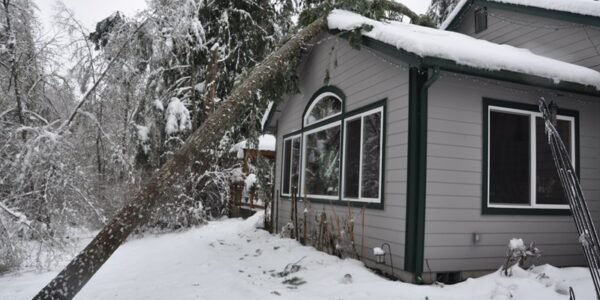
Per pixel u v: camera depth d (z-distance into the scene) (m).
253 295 4.51
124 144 11.88
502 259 5.19
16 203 6.67
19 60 7.78
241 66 13.73
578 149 5.81
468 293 4.27
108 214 10.84
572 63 6.67
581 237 3.74
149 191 4.67
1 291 5.25
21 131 6.98
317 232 7.24
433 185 4.91
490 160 5.25
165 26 10.59
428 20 9.74
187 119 11.75
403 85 5.21
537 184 5.53
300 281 5.15
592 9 6.00
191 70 12.70
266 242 8.21
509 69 4.96
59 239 6.81
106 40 10.34
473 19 8.89
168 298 4.58
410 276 4.82
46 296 3.96
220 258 7.08
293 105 9.11
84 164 8.78
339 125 6.93
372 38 5.61
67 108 8.65
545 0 6.87
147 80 11.88
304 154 8.27
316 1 10.70
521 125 5.52
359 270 5.34
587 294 3.98
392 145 5.35
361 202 6.02
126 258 7.52
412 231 4.85
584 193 5.77
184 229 11.53
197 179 12.53
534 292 4.02
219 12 13.56
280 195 9.49
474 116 5.20
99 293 4.91
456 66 4.73
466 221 5.04
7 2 7.58
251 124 10.05
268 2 14.09
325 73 7.52
